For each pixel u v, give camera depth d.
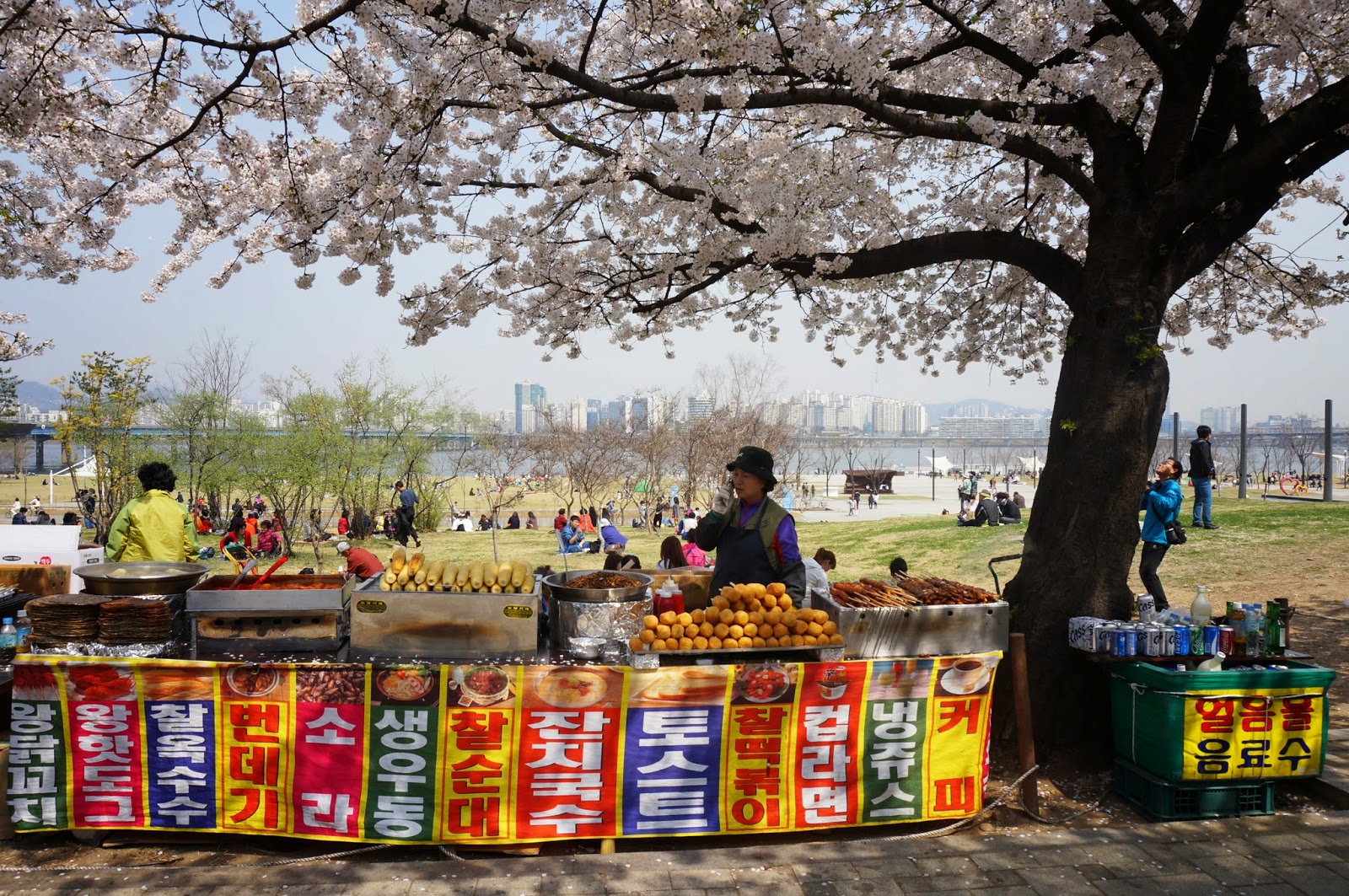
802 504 41.53
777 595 4.62
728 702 4.37
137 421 25.08
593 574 4.94
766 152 6.76
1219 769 4.60
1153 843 4.34
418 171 6.29
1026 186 8.30
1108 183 5.53
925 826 4.62
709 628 4.43
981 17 6.59
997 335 9.73
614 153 6.72
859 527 24.55
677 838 4.55
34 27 5.48
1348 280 8.01
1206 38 5.18
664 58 6.30
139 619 4.38
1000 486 59.25
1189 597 11.18
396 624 4.47
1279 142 5.09
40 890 3.84
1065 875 4.02
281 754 4.32
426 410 28.64
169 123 6.64
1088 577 5.40
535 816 4.32
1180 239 5.68
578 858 4.18
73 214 6.57
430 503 30.61
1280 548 13.44
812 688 4.42
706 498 36.25
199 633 4.46
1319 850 4.27
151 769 4.35
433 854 4.38
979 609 4.71
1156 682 4.71
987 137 5.67
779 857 4.19
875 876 4.02
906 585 5.34
